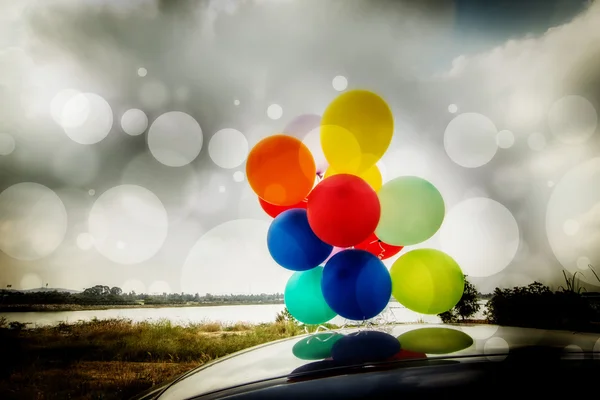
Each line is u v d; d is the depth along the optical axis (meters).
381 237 2.13
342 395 0.81
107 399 4.77
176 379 1.41
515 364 0.87
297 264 2.13
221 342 7.10
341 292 1.88
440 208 2.05
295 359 1.09
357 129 1.97
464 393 0.78
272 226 2.18
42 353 6.62
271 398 0.86
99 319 8.88
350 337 1.22
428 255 2.04
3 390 5.00
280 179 1.98
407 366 0.89
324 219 1.85
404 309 2.79
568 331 1.17
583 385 0.81
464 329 1.23
